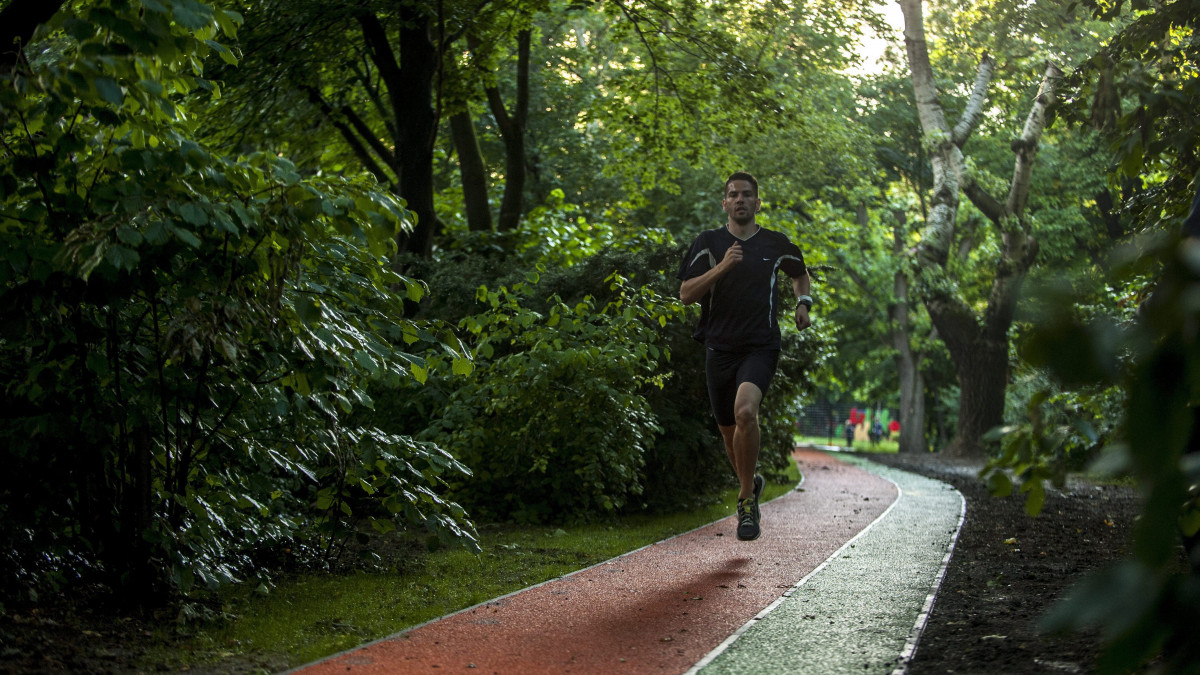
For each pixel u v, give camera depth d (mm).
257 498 4785
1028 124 20062
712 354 5766
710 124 15984
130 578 3768
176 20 2945
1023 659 2898
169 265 3457
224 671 2982
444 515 4664
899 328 32250
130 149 3299
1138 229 5168
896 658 3037
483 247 11711
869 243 31094
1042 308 905
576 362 7020
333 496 4664
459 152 13367
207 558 3943
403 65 10781
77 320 3516
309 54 11023
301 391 3795
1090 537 6246
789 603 4027
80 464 3646
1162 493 882
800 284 5809
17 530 3686
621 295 7613
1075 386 923
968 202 29297
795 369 10836
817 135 22219
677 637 3453
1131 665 915
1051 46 17906
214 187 3512
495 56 13312
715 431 9297
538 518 7641
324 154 15945
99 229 3107
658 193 23812
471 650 3268
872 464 18609
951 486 11820
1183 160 4551
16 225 3502
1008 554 5441
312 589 4504
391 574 4965
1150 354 884
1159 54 5176
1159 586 900
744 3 17188
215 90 3824
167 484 3947
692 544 6191
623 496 7586
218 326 3389
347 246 3941
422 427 7996
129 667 2980
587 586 4562
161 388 3645
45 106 3219
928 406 38375
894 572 4832
